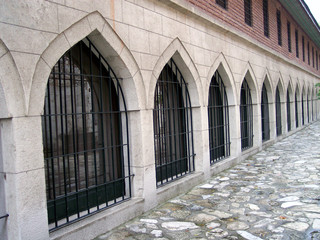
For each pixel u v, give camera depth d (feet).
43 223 10.83
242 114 32.86
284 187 19.85
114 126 16.65
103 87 16.56
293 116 51.80
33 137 10.59
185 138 21.65
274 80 40.01
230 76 26.68
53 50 11.30
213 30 23.53
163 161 19.69
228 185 20.83
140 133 15.72
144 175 15.88
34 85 10.65
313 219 14.19
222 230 13.50
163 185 18.44
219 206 16.69
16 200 10.11
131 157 15.99
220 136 27.40
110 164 16.76
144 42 15.89
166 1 17.28
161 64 17.28
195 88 21.06
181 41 19.12
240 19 28.99
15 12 9.99
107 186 15.40
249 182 21.45
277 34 42.42
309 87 68.03
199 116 21.48
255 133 34.27
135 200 15.57
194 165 21.86
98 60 15.55
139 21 15.55
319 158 28.68
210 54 22.99
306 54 66.03
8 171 10.27
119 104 15.87
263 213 15.39
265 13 38.09
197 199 17.99
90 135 16.25
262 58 35.32
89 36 13.73
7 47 9.75
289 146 37.19
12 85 9.95
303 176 22.40
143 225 14.28
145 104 16.07
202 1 22.17
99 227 13.25
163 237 12.96
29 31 10.41
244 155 29.89
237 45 28.12
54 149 14.46
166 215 15.52
